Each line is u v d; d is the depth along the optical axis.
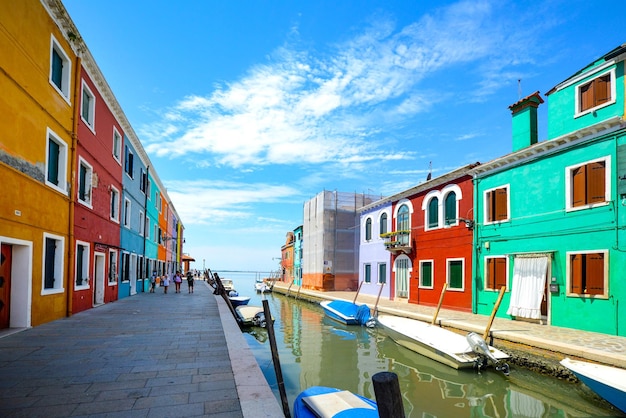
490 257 15.36
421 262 20.03
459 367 9.88
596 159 11.73
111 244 16.27
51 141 10.74
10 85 8.36
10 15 8.34
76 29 11.32
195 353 6.91
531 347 9.97
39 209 9.66
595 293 11.40
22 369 5.82
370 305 19.88
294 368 10.48
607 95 11.96
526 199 14.01
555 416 7.18
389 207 23.80
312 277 36.16
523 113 15.66
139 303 16.08
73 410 4.25
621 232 10.87
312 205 37.12
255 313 17.09
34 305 9.48
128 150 19.55
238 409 4.30
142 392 4.84
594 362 8.35
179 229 53.00
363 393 8.50
